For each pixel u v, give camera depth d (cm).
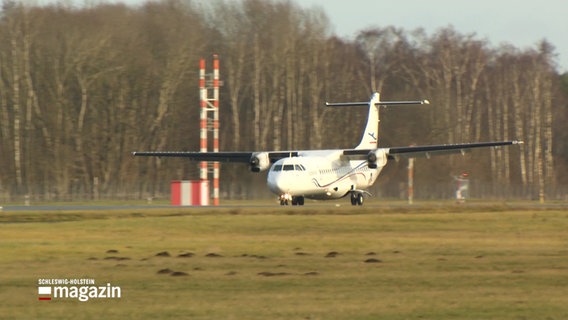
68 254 12650
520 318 8475
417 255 12775
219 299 9319
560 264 11856
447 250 13388
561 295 9562
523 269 11400
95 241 14312
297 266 11606
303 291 9775
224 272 11044
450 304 9075
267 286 10062
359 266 11619
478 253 13038
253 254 12812
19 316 8675
